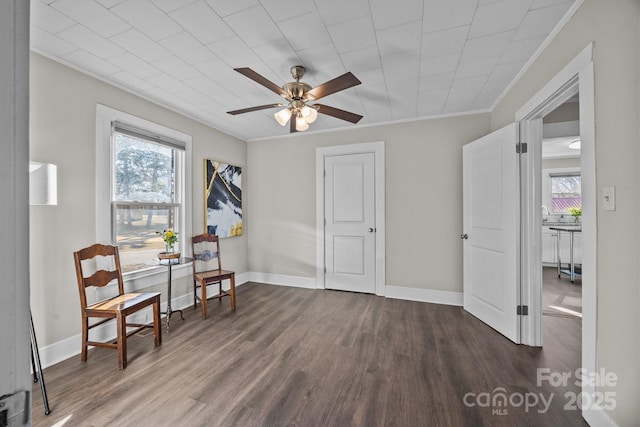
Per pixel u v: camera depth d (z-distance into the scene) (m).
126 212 2.76
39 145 2.09
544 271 5.12
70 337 2.24
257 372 2.01
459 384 1.87
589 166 1.54
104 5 1.64
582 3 1.61
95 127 2.43
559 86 1.82
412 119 3.58
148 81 2.57
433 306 3.36
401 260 3.65
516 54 2.16
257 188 4.46
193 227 3.46
